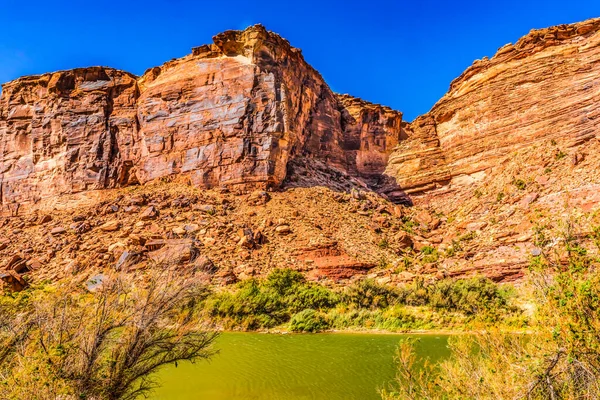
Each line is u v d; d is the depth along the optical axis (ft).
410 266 137.80
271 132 187.21
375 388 45.01
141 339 30.22
